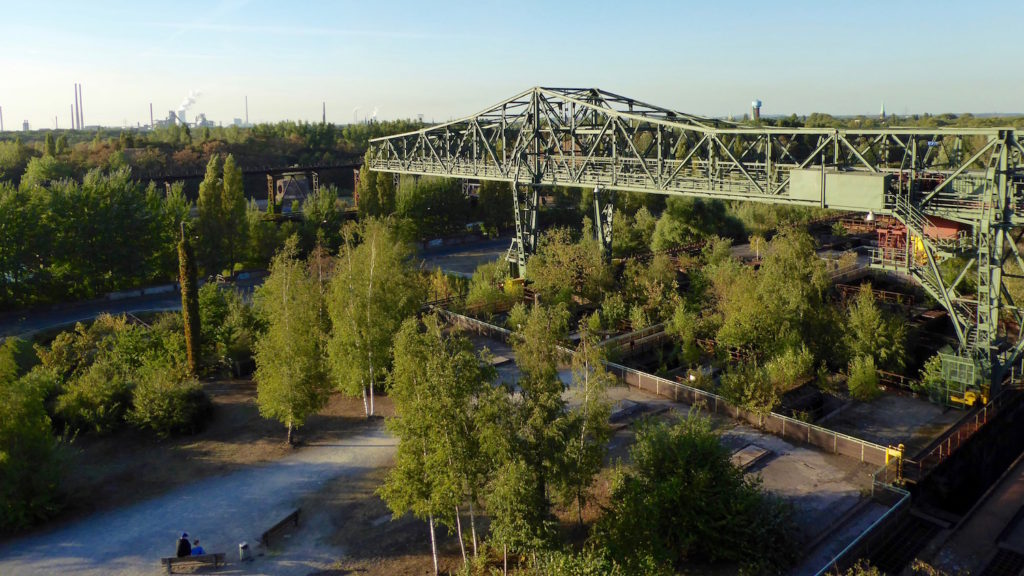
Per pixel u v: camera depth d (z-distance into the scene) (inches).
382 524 1087.0
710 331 1878.7
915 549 1019.3
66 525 1096.8
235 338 1836.9
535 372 919.0
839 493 1134.4
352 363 1466.5
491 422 869.8
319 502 1155.9
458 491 885.8
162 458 1331.2
